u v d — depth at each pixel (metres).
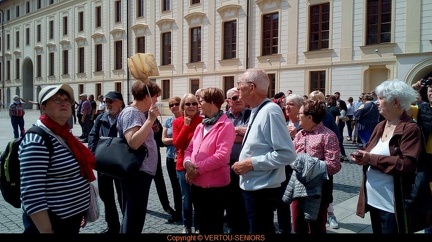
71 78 36.75
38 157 2.26
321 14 19.72
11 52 46.47
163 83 28.17
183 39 26.50
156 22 28.22
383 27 17.83
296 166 3.17
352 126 14.55
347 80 18.86
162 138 5.02
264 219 2.80
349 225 4.85
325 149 3.43
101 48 33.31
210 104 3.37
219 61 24.27
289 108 4.42
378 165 2.64
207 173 3.27
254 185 2.78
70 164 2.43
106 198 4.33
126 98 30.88
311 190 3.13
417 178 2.61
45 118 2.44
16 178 2.35
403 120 2.72
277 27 21.55
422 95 4.55
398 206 2.62
